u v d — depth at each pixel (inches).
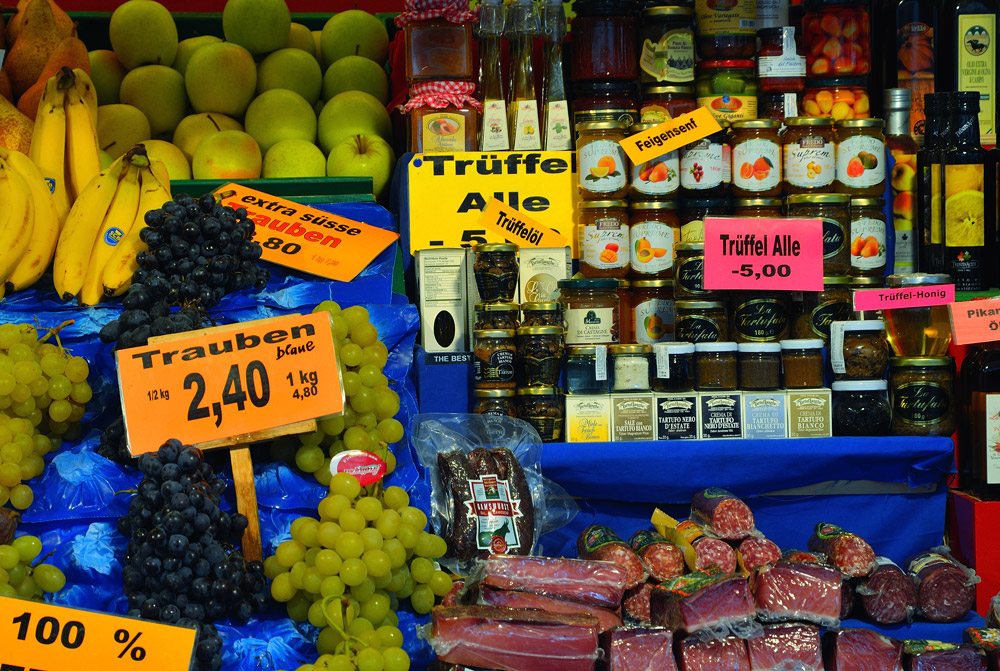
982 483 83.7
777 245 86.7
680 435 84.3
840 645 70.1
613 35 98.3
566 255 94.0
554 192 97.7
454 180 96.9
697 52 100.0
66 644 62.0
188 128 109.2
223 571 64.6
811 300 89.4
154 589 64.1
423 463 81.7
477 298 92.0
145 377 70.6
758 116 99.6
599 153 90.5
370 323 81.4
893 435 85.8
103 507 71.6
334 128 110.2
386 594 69.6
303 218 94.1
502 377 84.6
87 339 79.1
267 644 66.4
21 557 66.0
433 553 73.0
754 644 69.1
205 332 72.4
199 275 78.8
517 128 100.4
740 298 88.3
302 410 72.0
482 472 78.2
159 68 112.4
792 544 85.8
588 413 84.3
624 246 91.5
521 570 70.9
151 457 65.6
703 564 75.6
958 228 92.7
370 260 90.2
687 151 91.7
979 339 84.8
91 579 69.8
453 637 64.7
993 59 99.7
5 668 61.7
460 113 99.9
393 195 106.1
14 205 81.5
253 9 112.3
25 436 69.6
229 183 98.4
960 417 88.0
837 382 86.0
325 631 66.1
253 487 72.1
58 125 92.3
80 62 102.8
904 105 97.0
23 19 105.0
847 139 91.2
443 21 100.1
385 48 120.7
